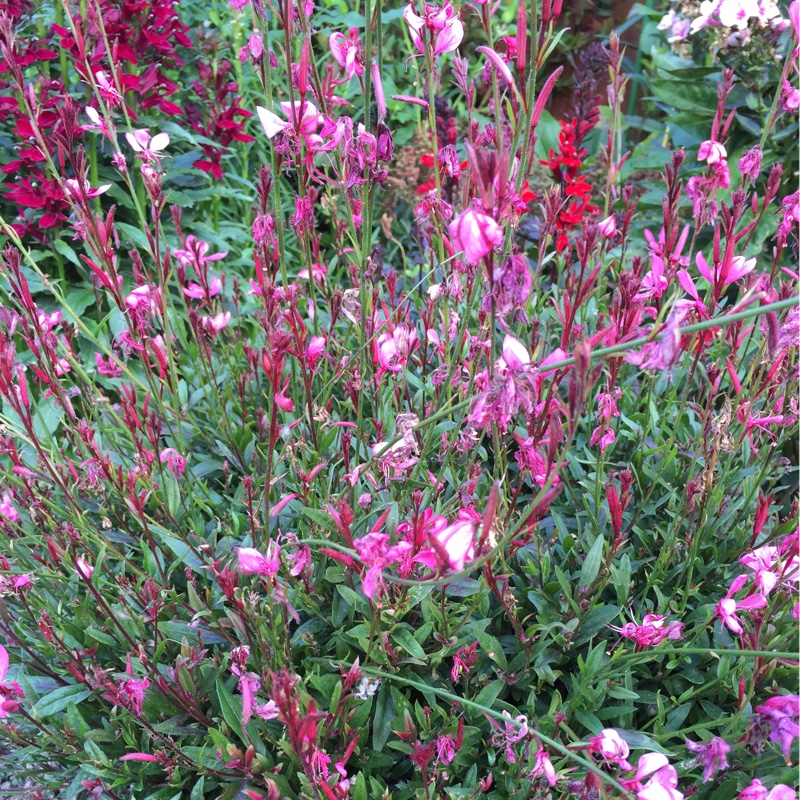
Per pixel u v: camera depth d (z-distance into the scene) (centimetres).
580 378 33
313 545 56
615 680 53
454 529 36
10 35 51
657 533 60
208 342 78
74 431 58
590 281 44
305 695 46
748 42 96
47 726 54
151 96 92
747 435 57
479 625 51
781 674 51
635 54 169
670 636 46
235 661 46
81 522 55
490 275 36
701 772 51
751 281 55
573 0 168
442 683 52
